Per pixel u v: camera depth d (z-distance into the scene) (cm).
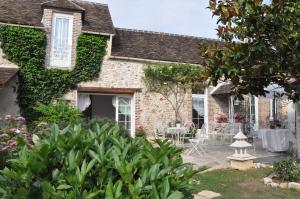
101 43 1612
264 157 1149
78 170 221
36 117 1453
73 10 1555
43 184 210
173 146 272
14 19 1446
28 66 1459
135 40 1817
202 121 1884
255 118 1891
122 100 1689
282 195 648
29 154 235
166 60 1747
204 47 712
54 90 1512
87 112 2089
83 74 1563
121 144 266
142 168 234
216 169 918
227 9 620
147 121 1689
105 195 207
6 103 1409
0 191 228
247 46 627
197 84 949
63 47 1547
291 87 712
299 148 1112
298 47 579
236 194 656
